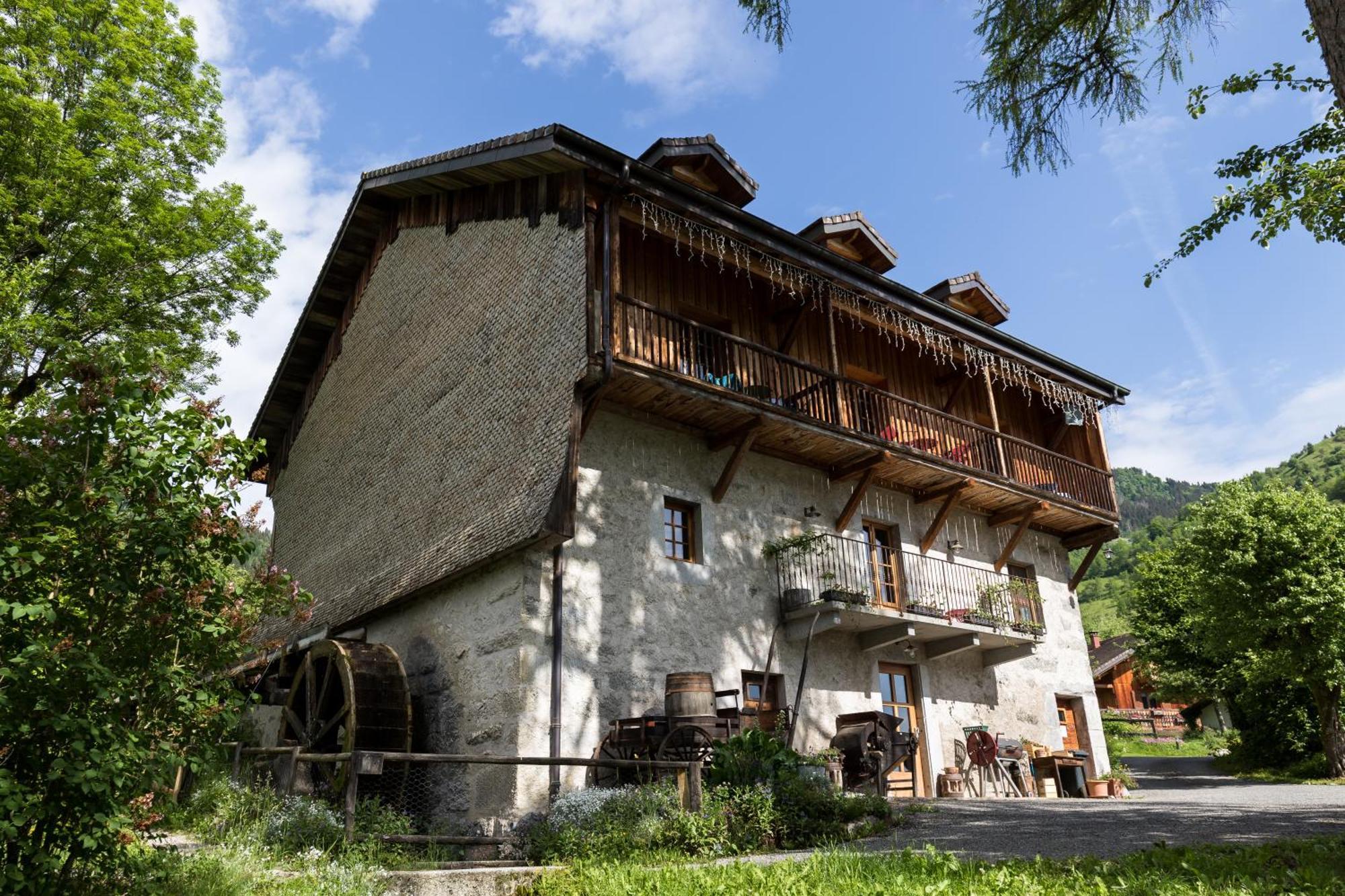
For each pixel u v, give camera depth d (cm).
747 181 1426
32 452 521
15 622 491
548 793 1044
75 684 492
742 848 855
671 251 1424
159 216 1497
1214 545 2228
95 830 487
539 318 1232
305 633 1549
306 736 1245
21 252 1458
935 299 1616
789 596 1362
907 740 1342
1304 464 12781
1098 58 826
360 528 1567
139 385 557
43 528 515
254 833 790
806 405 1402
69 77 1534
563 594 1133
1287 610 2062
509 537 1120
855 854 718
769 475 1427
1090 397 1850
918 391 1722
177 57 1622
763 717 1227
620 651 1162
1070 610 1845
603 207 1195
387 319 1666
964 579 1627
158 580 548
